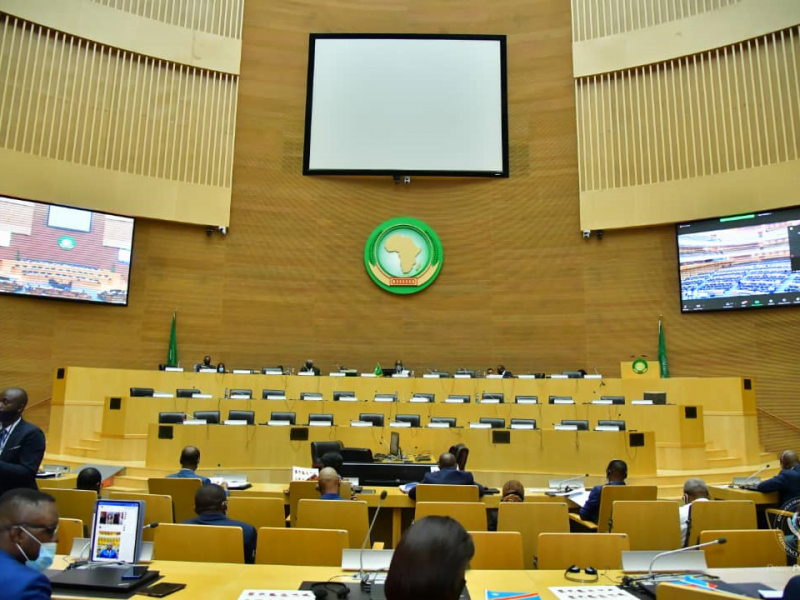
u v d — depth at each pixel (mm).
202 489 4340
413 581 1686
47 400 12766
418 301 15008
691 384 11133
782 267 12570
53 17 13625
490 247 15094
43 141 13297
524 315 14703
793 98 12969
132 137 14273
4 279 12469
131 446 9438
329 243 15148
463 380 11836
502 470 8789
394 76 15438
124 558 3537
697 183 13680
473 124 15266
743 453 10609
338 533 3877
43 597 2289
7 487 4168
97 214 13523
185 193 14484
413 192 15477
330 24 15852
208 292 14500
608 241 14555
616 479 6273
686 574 3586
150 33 14648
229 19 15570
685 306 13508
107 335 13570
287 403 9969
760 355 12797
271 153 15320
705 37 13992
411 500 6363
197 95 15039
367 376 11938
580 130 14969
